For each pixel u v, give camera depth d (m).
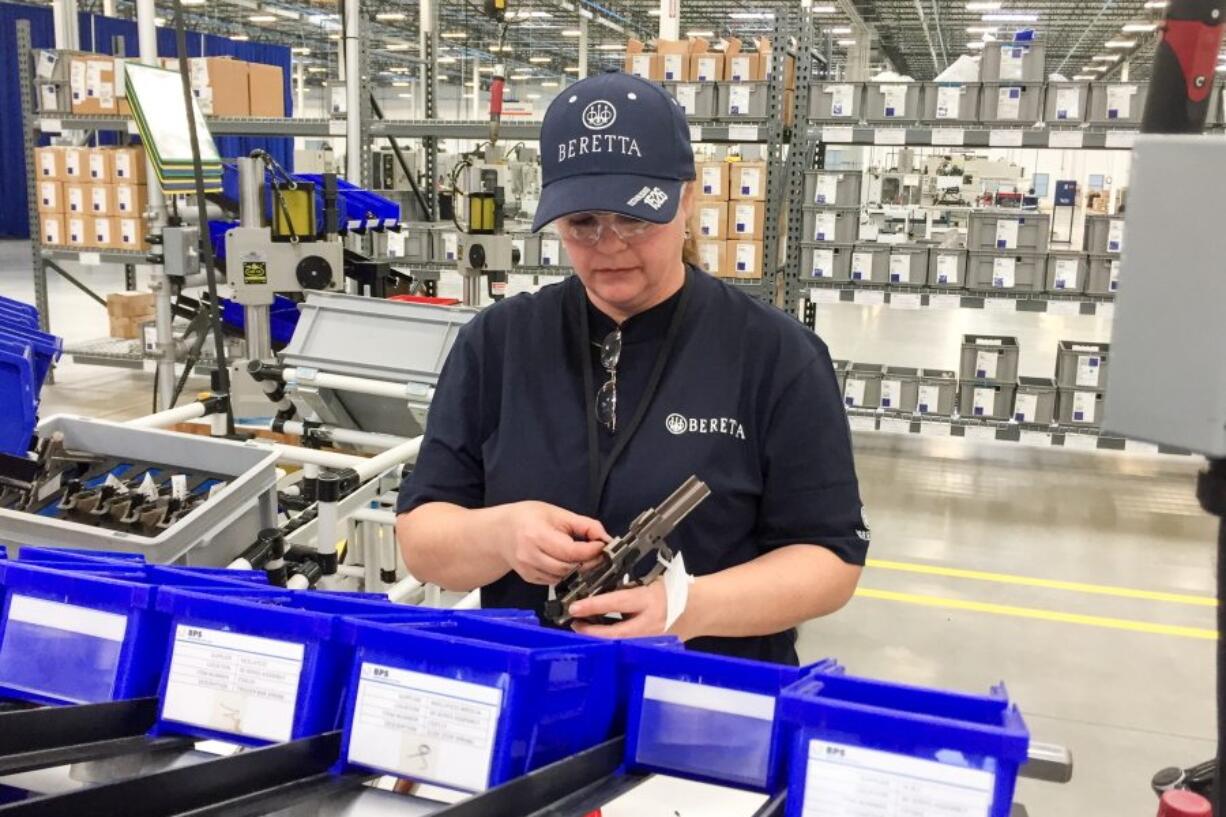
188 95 2.22
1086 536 4.20
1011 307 4.59
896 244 4.70
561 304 1.26
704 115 4.75
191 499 1.63
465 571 1.14
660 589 0.96
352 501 1.82
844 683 0.60
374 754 0.63
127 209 5.53
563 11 15.62
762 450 1.21
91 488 1.69
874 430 5.17
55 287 10.10
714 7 15.45
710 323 1.21
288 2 15.01
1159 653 3.16
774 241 4.82
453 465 1.28
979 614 3.42
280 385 2.45
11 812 0.53
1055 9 15.16
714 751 0.67
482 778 0.60
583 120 1.06
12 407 1.65
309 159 11.20
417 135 5.41
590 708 0.68
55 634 0.73
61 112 5.64
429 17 6.13
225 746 0.69
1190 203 0.40
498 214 3.45
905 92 4.57
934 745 0.54
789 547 1.19
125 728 0.69
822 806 0.55
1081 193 18.12
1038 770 0.62
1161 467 5.28
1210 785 0.81
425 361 2.39
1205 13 0.43
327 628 0.66
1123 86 4.33
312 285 2.83
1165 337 0.41
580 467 1.20
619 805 0.69
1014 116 4.46
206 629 0.69
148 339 5.47
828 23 17.02
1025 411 4.71
